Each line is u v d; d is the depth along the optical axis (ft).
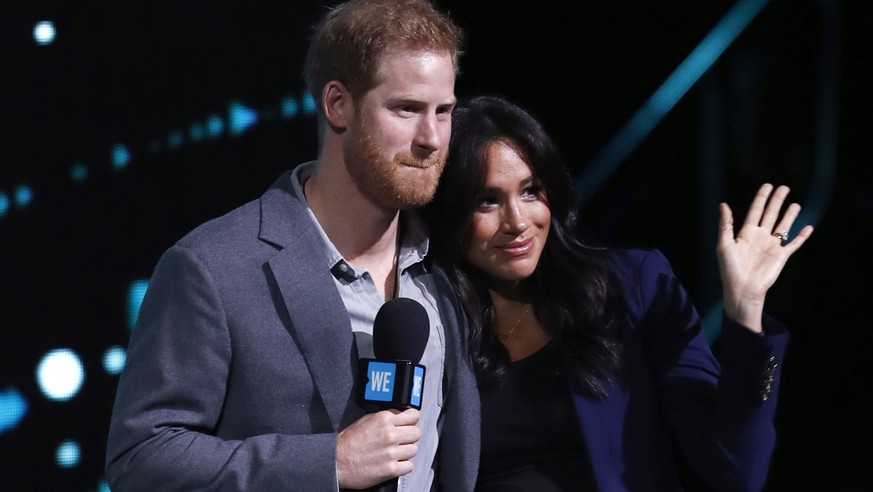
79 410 42.57
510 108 31.32
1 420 42.27
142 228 42.86
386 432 25.71
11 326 42.32
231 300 26.84
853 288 44.93
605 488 30.50
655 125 46.14
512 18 46.16
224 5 43.27
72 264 42.60
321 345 27.25
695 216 45.96
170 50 43.01
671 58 46.03
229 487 25.63
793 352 45.60
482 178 30.66
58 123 42.50
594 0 46.06
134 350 27.12
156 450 25.90
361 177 26.96
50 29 42.37
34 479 42.42
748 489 30.25
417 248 29.45
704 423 30.81
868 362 44.88
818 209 45.11
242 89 43.37
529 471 31.65
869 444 44.80
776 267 29.55
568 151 46.37
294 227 27.96
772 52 45.42
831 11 44.86
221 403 26.89
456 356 29.60
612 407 31.24
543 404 31.65
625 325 32.04
